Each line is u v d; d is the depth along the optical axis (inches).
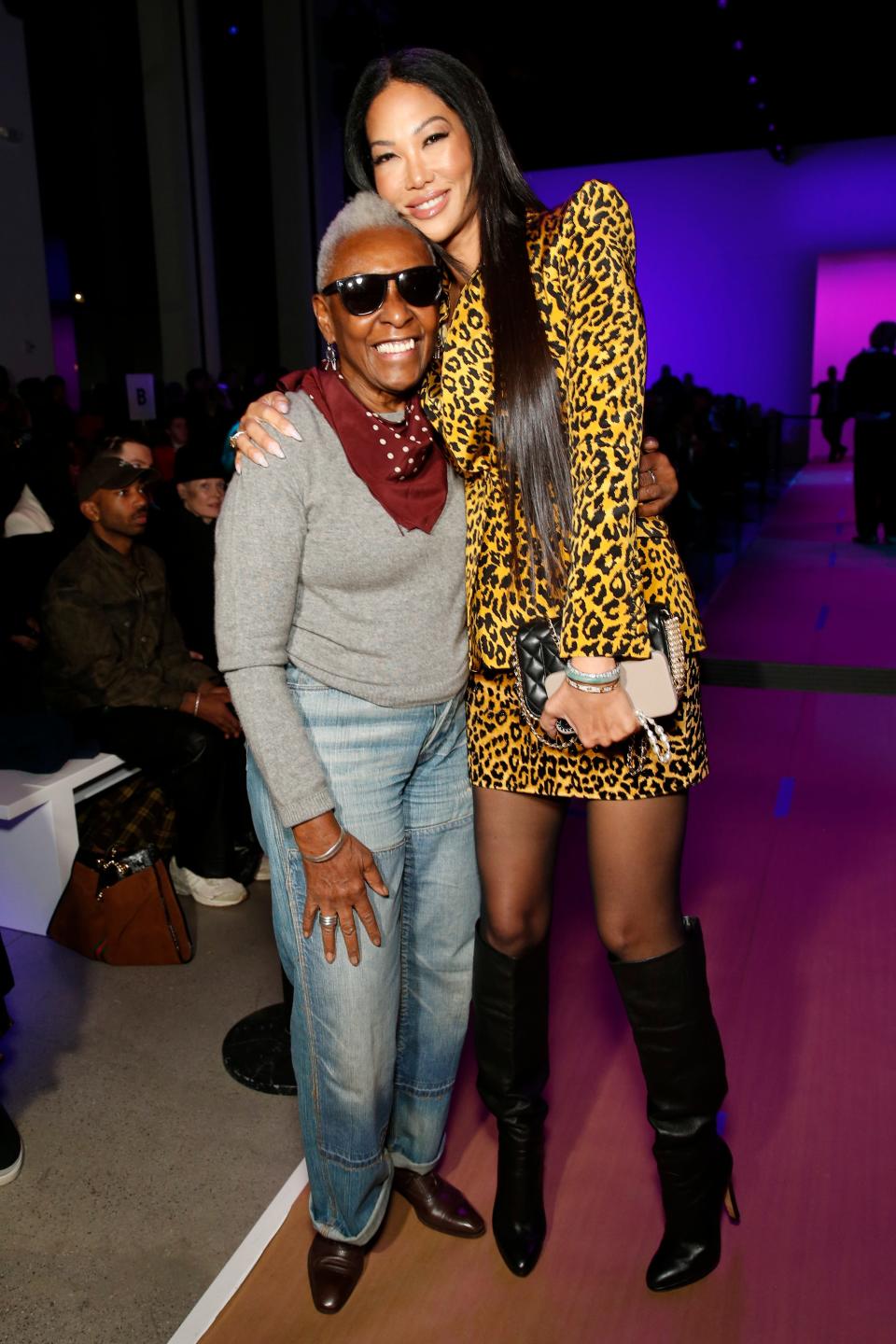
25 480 151.5
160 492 169.6
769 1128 78.7
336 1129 61.6
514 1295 65.1
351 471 54.3
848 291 648.4
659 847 58.0
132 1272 68.1
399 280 51.3
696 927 61.6
